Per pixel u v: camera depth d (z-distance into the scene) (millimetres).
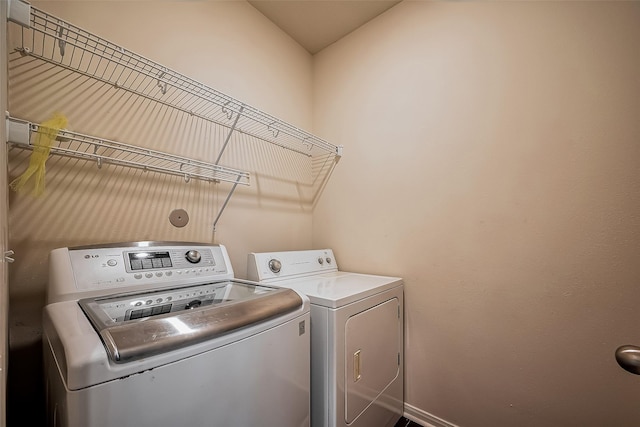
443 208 1592
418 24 1749
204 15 1621
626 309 1094
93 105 1200
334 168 2160
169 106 1446
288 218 2092
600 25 1169
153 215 1385
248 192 1827
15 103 1024
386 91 1886
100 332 620
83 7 1185
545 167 1280
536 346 1287
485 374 1425
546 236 1271
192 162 1364
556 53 1266
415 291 1685
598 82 1166
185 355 675
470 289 1483
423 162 1683
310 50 2346
